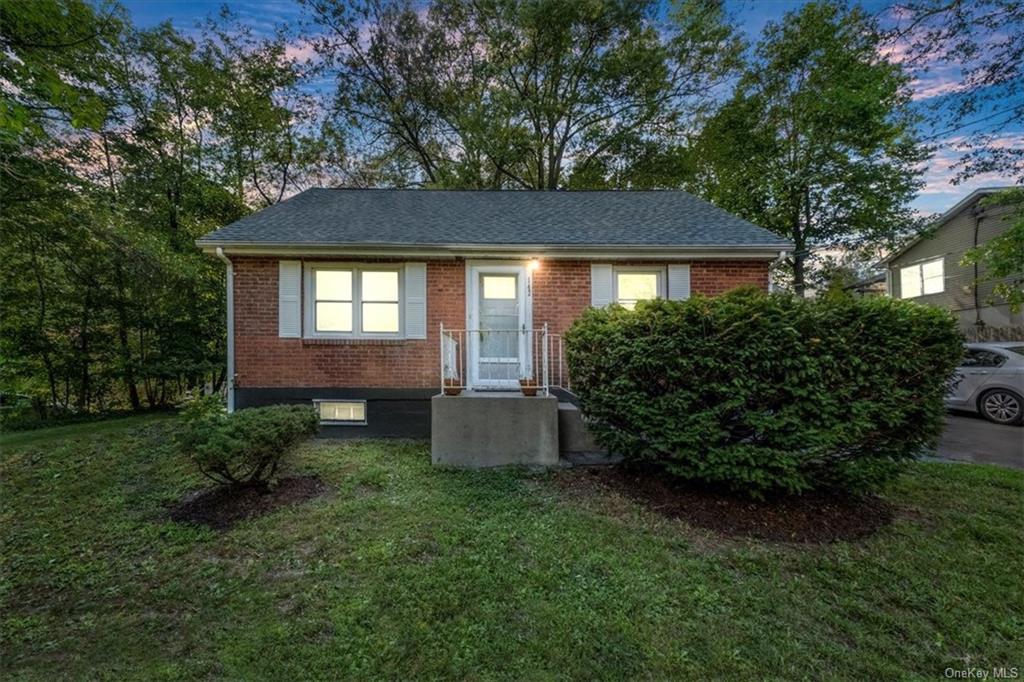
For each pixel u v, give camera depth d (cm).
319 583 296
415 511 403
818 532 366
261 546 343
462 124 1521
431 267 703
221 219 1257
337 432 682
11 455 571
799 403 376
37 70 349
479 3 1498
